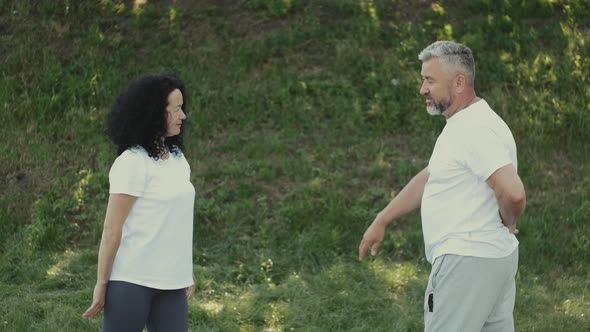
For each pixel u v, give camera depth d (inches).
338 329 227.0
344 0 363.3
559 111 319.3
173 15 360.5
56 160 305.4
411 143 314.2
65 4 362.9
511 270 168.6
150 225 162.7
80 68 339.0
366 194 294.4
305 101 327.3
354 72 337.7
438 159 167.9
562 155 309.4
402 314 233.3
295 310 232.4
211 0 365.4
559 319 230.7
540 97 322.3
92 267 261.0
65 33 351.9
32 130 316.5
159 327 169.5
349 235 278.7
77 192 291.4
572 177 301.6
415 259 271.0
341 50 343.0
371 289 250.7
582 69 332.2
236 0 364.5
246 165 303.6
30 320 223.5
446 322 166.4
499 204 162.4
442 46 169.6
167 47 347.6
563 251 272.2
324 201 289.7
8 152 306.7
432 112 173.8
